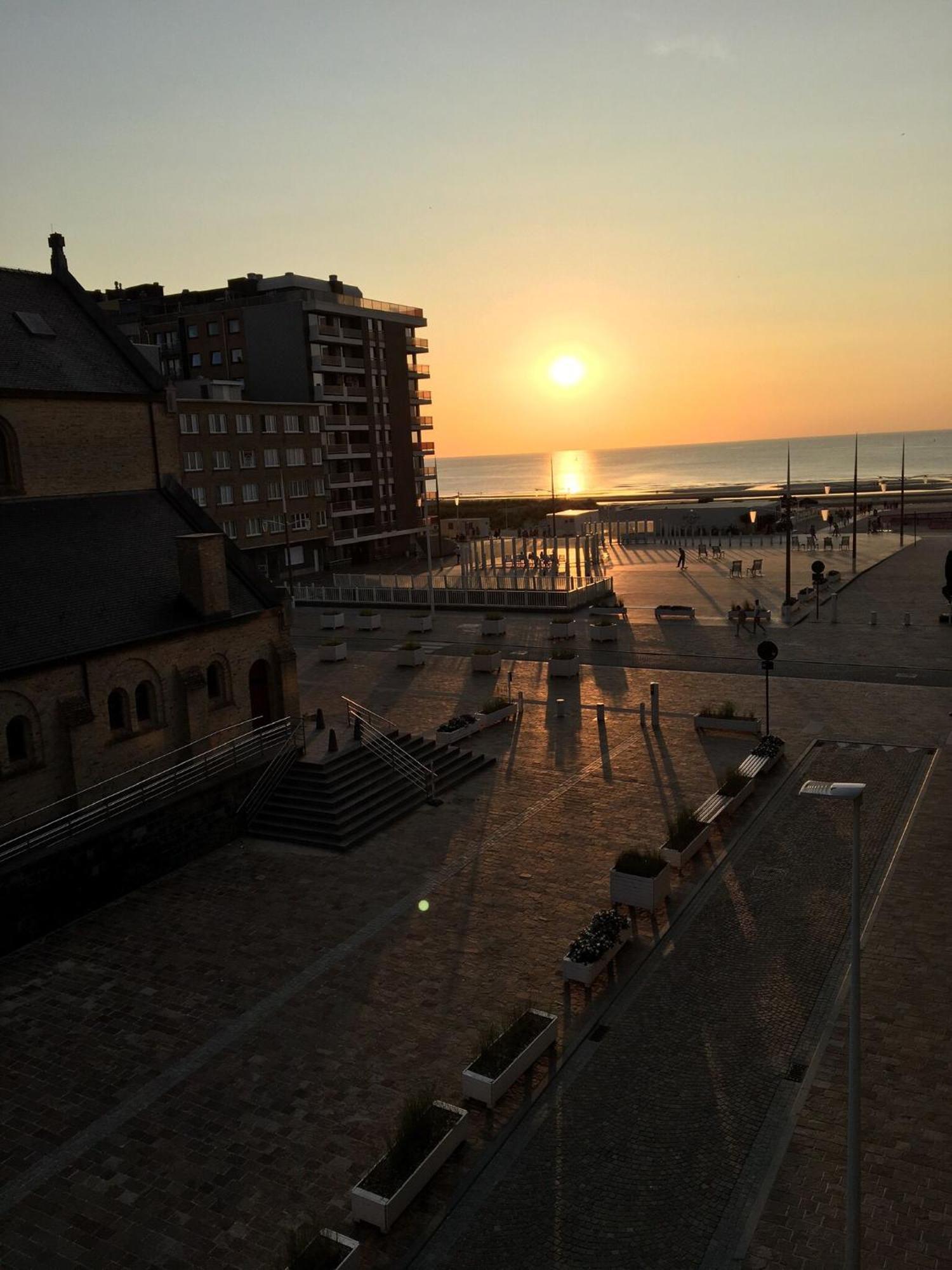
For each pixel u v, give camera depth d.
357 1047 16.72
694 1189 12.98
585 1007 17.62
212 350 88.00
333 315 86.38
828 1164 13.28
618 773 30.33
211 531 31.61
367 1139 14.43
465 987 18.53
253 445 75.75
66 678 24.16
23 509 27.83
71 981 19.39
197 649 27.92
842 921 20.28
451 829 26.58
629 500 172.88
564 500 179.38
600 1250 12.04
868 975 18.11
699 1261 11.77
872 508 124.75
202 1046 16.94
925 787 27.61
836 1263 11.60
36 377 28.66
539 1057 16.08
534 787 29.53
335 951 20.12
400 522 95.44
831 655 44.94
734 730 33.38
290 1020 17.64
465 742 34.22
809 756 30.95
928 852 23.33
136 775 25.95
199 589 27.98
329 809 26.88
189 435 70.06
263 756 28.16
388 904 22.25
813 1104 14.55
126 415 31.20
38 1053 16.95
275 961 19.83
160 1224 12.91
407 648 46.59
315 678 44.62
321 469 83.19
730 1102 14.73
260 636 30.14
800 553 85.69
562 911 21.48
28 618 24.47
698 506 124.62
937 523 109.31
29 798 23.34
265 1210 13.09
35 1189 13.66
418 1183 13.04
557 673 42.78
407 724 36.00
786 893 21.64
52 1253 12.48
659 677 42.44
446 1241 12.34
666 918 20.83
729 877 22.64
